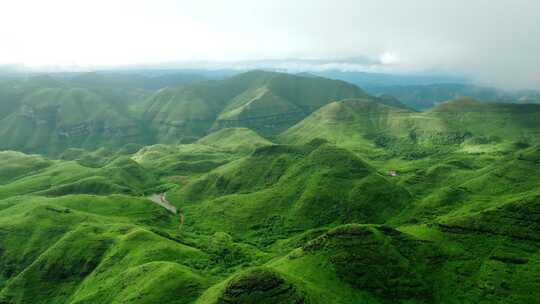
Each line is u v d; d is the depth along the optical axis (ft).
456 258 586.04
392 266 554.87
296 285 488.02
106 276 642.63
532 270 537.65
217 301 472.85
